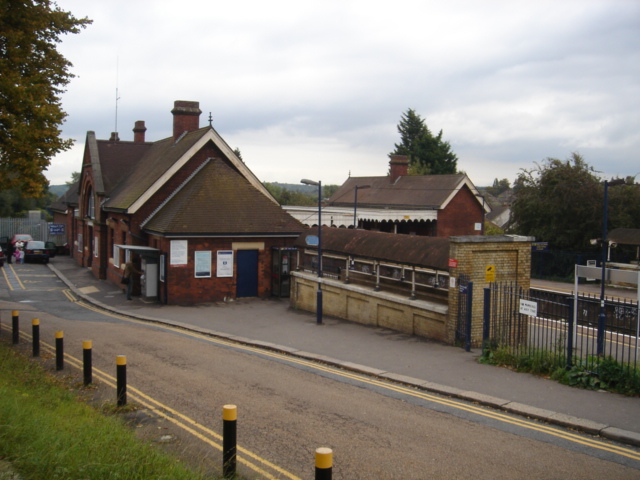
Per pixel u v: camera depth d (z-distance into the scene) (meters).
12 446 6.26
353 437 8.16
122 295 27.25
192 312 22.95
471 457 7.42
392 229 48.47
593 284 34.81
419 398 10.49
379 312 18.97
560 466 7.18
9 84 13.36
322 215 39.47
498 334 14.43
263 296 26.39
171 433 8.30
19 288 29.88
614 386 10.78
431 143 80.19
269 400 10.14
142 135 41.62
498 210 84.00
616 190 38.31
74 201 46.28
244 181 27.92
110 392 10.58
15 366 11.36
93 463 5.96
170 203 27.06
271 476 6.78
